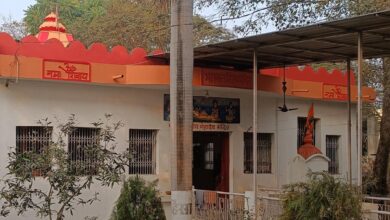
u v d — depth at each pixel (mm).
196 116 14859
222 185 15656
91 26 26516
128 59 13492
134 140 14008
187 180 9125
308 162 16109
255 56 12227
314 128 17609
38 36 15703
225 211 11789
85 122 13117
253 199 11805
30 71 12086
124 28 25062
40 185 12188
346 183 7773
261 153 16453
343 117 18234
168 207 13992
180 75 9258
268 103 16500
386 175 15977
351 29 10430
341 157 18141
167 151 14352
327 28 10320
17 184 8797
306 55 13320
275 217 10641
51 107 12703
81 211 12836
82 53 12867
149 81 13273
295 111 17078
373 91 18562
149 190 9867
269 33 10773
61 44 12609
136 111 13898
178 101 9234
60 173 8555
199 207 12547
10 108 12219
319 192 7492
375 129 24250
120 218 9742
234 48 12227
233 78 14430
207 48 12242
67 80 12555
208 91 15000
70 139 12945
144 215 9680
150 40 24703
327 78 17016
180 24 9312
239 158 15742
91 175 8906
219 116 15312
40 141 12617
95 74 12922
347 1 15781
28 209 12180
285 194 8094
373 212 9078
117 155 9312
